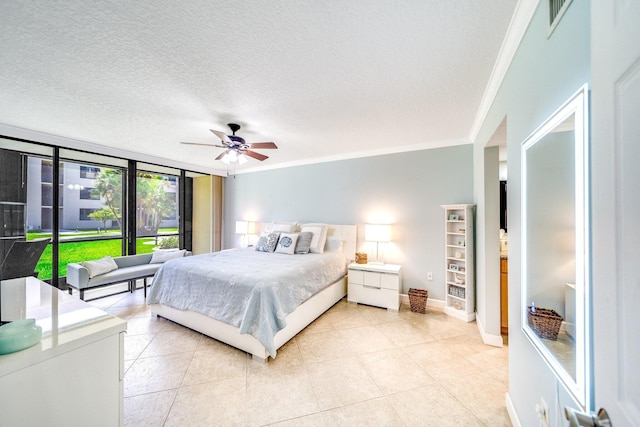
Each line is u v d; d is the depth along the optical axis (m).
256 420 1.51
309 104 2.31
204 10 1.25
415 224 3.58
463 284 3.09
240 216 5.52
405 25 1.35
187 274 2.66
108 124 2.84
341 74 1.83
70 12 1.25
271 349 2.00
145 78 1.88
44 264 3.34
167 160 4.60
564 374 0.89
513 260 1.48
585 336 0.76
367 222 3.96
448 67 1.74
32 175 3.25
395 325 2.84
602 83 0.58
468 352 2.28
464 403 1.65
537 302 1.13
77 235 3.70
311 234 3.90
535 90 1.19
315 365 2.06
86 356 0.96
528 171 1.24
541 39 1.13
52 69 1.76
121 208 4.17
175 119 2.67
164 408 1.60
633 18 0.48
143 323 2.82
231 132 3.07
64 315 1.15
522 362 1.35
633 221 0.49
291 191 4.79
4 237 2.44
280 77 1.86
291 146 3.71
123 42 1.49
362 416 1.54
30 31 1.38
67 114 2.55
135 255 4.03
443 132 3.07
